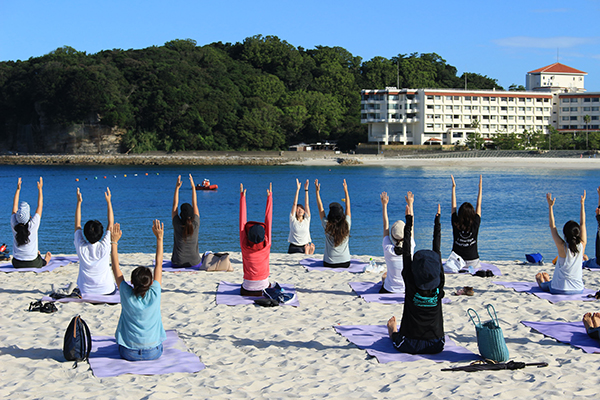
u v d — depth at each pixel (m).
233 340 7.04
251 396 5.18
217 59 153.38
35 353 6.37
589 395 5.25
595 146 114.69
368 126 130.88
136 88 124.69
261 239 8.98
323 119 137.62
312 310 8.53
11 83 120.81
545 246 20.72
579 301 9.11
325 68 167.88
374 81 170.00
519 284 10.47
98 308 8.38
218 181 68.50
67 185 61.62
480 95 127.31
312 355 6.45
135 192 51.50
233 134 127.94
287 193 50.22
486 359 6.10
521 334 7.36
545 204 38.09
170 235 23.97
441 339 6.40
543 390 5.35
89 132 119.06
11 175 81.19
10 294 9.28
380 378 5.68
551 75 144.38
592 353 6.56
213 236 23.70
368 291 9.75
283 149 134.88
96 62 127.12
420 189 53.56
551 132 123.38
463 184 59.94
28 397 4.99
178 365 5.97
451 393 5.26
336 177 75.56
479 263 11.95
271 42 170.38
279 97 145.38
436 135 127.00
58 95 116.88
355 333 7.25
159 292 6.09
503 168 93.44
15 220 11.51
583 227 9.63
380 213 33.44
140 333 6.00
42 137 121.00
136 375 5.66
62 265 12.19
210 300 9.05
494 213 32.78
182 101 123.62
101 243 8.91
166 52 144.88
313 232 24.69
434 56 190.62
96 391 5.13
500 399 5.12
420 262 6.19
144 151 121.62
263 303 8.67
